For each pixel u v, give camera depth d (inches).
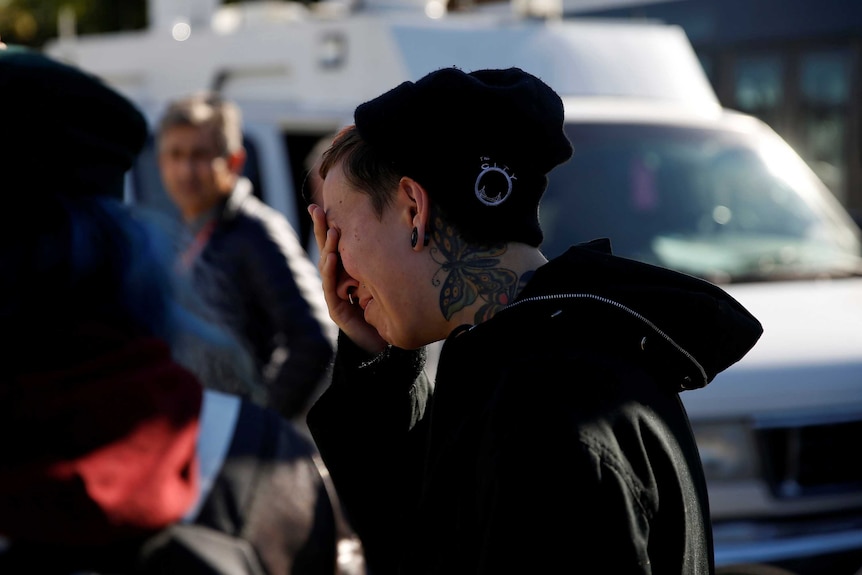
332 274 83.7
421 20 260.7
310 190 98.8
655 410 70.1
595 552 63.1
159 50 343.0
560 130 75.2
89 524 51.4
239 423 61.2
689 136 239.9
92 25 848.9
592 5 502.0
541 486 63.6
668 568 69.3
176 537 54.6
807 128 463.5
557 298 72.3
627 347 72.2
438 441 71.7
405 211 76.2
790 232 230.2
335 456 88.5
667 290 72.3
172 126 172.2
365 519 87.8
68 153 56.8
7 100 55.1
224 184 172.6
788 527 171.9
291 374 159.8
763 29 474.3
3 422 52.2
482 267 75.2
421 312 77.4
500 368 70.4
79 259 55.6
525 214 75.5
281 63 291.4
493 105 72.4
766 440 171.0
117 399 54.4
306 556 59.8
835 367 176.4
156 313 59.4
